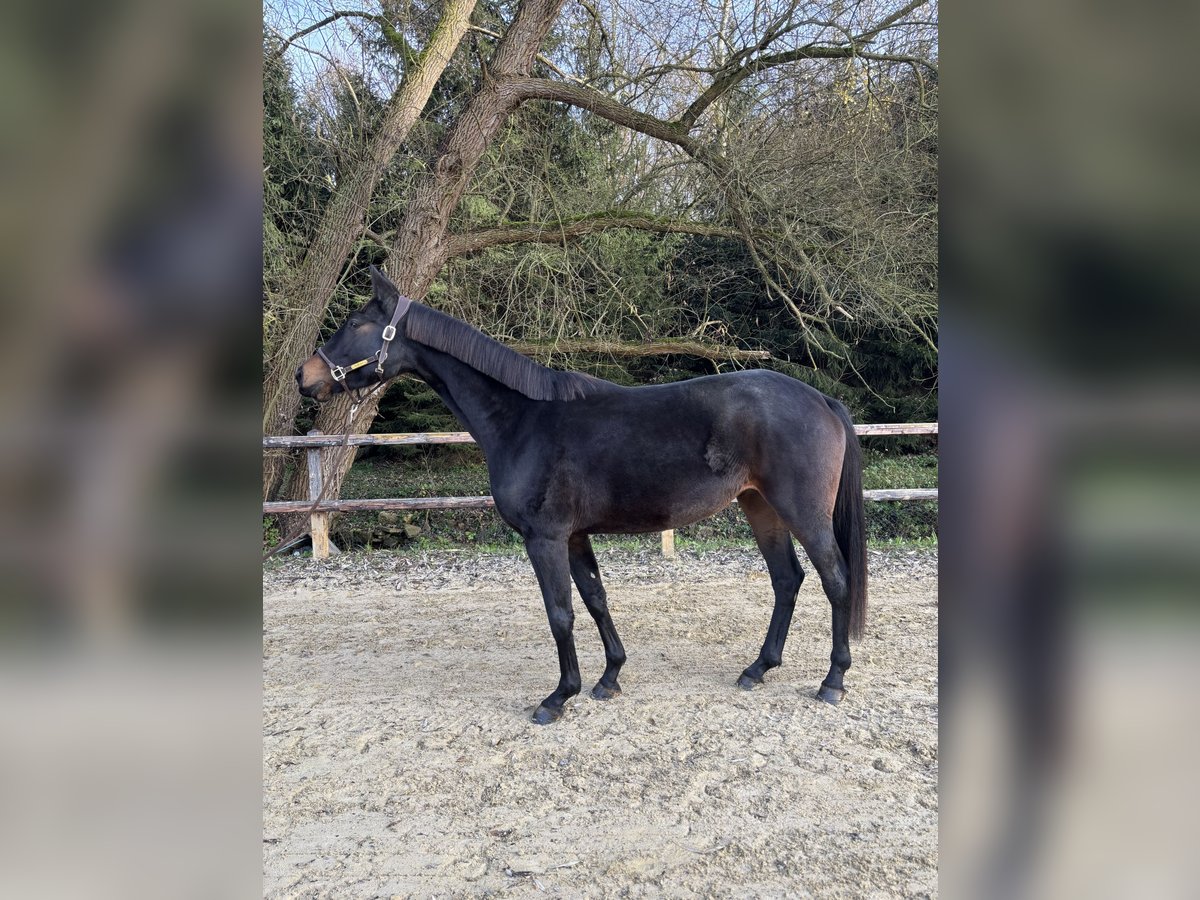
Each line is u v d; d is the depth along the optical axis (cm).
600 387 317
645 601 480
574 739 289
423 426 1014
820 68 731
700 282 955
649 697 326
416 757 278
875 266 733
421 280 716
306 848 223
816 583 511
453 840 225
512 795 250
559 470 302
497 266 804
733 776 257
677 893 197
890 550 619
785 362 1026
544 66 895
